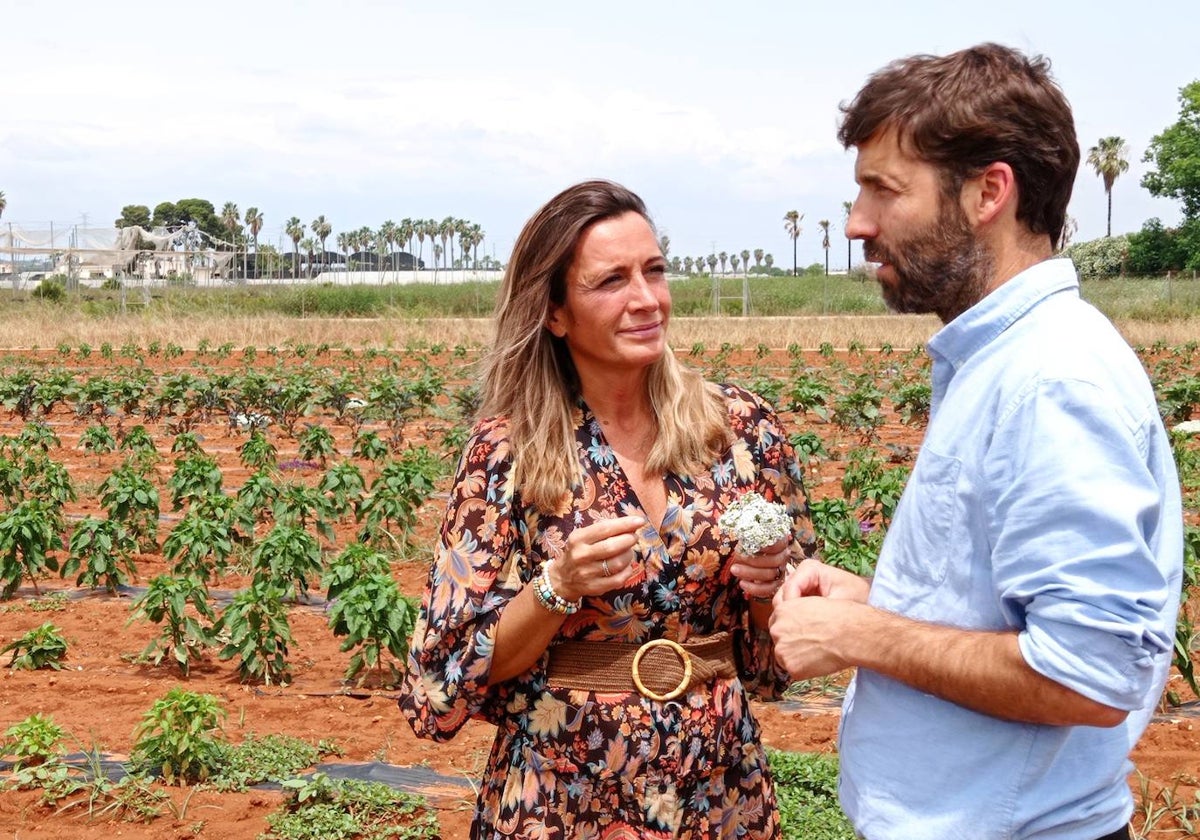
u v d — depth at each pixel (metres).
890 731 2.41
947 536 2.31
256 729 6.52
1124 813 2.34
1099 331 2.25
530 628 2.76
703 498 2.93
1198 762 5.75
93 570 9.24
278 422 18.06
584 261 2.86
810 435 13.59
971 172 2.28
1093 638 2.08
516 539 2.92
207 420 18.86
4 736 6.29
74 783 5.61
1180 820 5.09
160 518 12.26
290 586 9.21
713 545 2.90
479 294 51.59
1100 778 2.29
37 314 37.72
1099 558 2.10
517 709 2.92
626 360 2.87
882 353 28.75
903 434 17.58
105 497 10.58
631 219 2.89
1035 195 2.30
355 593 7.10
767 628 3.07
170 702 5.68
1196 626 7.77
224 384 18.59
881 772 2.40
